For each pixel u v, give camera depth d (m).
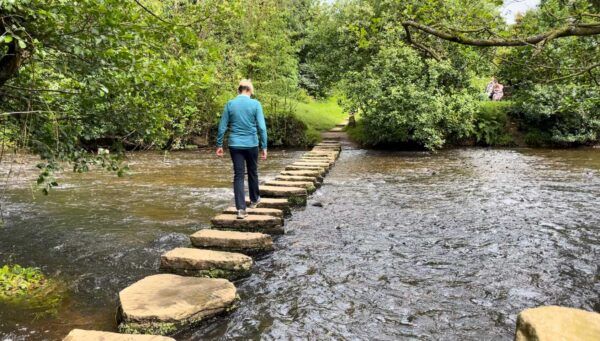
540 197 8.51
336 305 3.83
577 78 5.90
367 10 17.44
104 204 8.03
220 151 6.13
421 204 8.00
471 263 4.86
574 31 4.86
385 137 18.70
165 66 4.89
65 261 5.00
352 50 19.88
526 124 20.19
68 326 3.49
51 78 5.09
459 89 17.98
